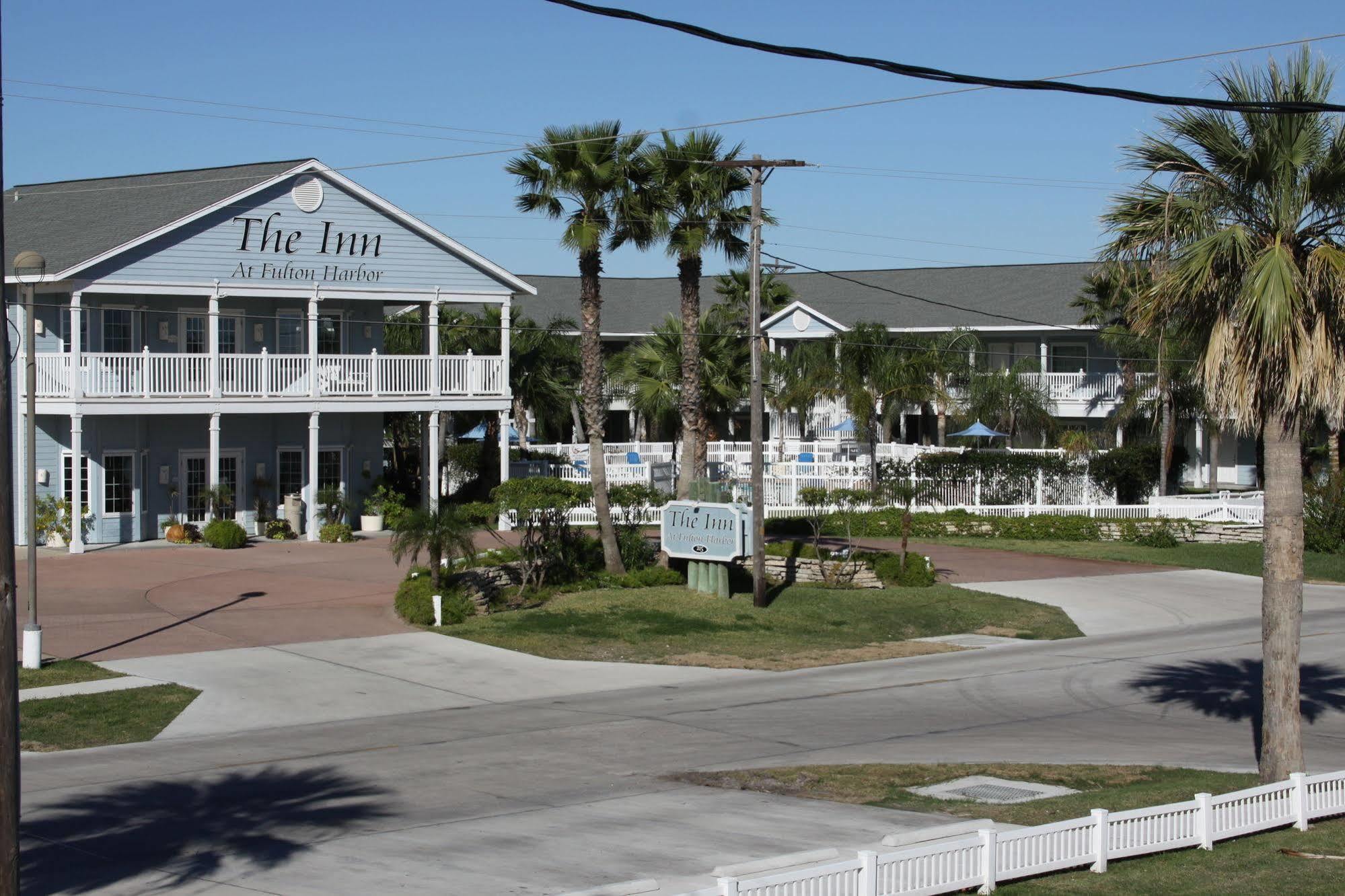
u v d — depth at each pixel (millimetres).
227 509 38656
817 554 32875
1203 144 14469
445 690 21375
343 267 38656
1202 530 42594
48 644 23406
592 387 31094
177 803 14133
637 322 65438
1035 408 51781
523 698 21078
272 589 29500
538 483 29875
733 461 51625
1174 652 26109
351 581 30828
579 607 28172
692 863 11633
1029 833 10820
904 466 46594
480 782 15266
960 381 53188
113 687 20453
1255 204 14516
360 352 41750
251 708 19625
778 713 20109
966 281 62625
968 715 20219
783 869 10266
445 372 40688
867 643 26719
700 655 24891
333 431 40938
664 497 41812
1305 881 10930
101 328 36344
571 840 12516
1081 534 43031
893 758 17016
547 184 30188
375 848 12258
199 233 35875
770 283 61094
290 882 11102
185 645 23719
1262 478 57125
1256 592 33875
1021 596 32125
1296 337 13602
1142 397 48094
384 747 17312
